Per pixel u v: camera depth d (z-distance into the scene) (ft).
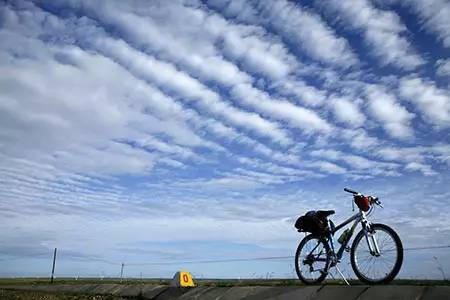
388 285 27.30
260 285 36.81
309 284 33.47
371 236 29.53
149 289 47.80
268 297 32.86
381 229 29.14
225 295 36.78
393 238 28.37
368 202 30.53
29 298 52.95
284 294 32.09
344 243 31.50
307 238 34.19
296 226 34.53
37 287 71.51
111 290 53.47
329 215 33.37
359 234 30.19
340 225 32.14
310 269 33.53
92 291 56.44
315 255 33.27
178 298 41.14
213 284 43.80
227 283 44.04
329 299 28.81
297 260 34.50
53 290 65.51
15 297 54.03
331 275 31.96
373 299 26.66
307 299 30.12
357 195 30.91
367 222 30.12
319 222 32.91
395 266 27.89
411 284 28.12
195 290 40.96
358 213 30.91
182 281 44.52
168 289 44.91
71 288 62.34
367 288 27.81
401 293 25.99
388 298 26.12
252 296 34.35
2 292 62.64
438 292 24.64
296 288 32.09
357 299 27.37
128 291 50.24
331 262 32.07
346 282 30.83
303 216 33.99
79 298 51.03
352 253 30.22
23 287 75.10
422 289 25.58
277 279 44.47
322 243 33.17
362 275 29.48
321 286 30.60
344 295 28.40
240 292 36.09
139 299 46.52
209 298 37.68
